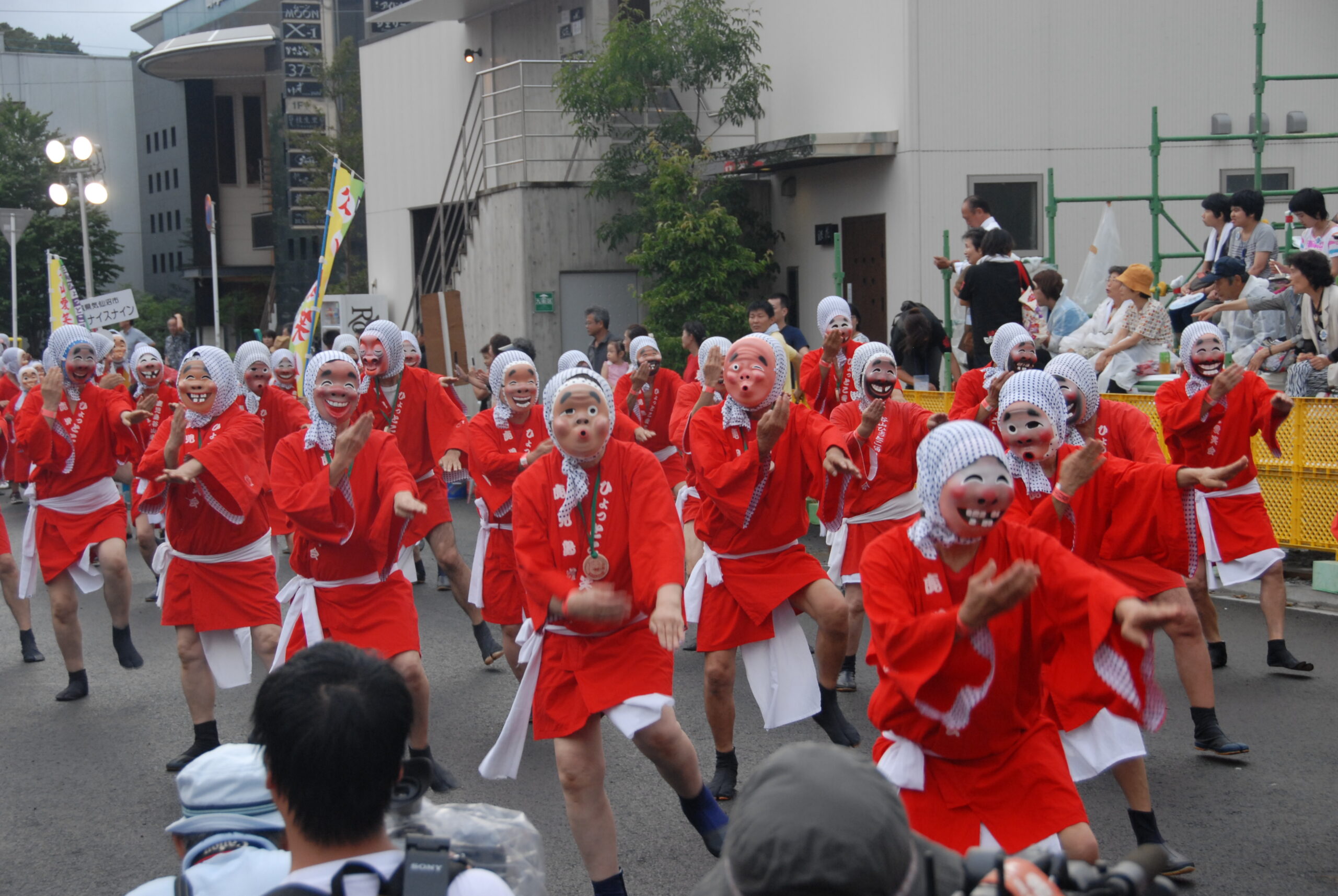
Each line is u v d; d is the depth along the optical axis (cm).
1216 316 1115
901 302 1603
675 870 480
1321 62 1639
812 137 1566
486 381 1198
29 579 817
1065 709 426
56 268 1770
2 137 4238
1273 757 572
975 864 189
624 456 448
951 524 356
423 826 242
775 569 552
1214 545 699
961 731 359
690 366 1063
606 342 1413
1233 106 1628
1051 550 365
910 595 367
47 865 505
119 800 578
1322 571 884
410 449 863
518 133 1900
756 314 1155
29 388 1144
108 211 5334
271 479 565
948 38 1559
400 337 856
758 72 1766
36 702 743
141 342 1853
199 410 621
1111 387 1070
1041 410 496
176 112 4869
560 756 434
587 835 433
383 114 2395
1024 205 1595
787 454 550
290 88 3450
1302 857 467
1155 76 1606
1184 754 583
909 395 1202
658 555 430
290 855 228
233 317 4419
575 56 1864
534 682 448
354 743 215
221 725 690
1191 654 564
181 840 262
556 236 1872
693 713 686
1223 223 1170
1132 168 1611
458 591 809
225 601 614
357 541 553
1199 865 463
